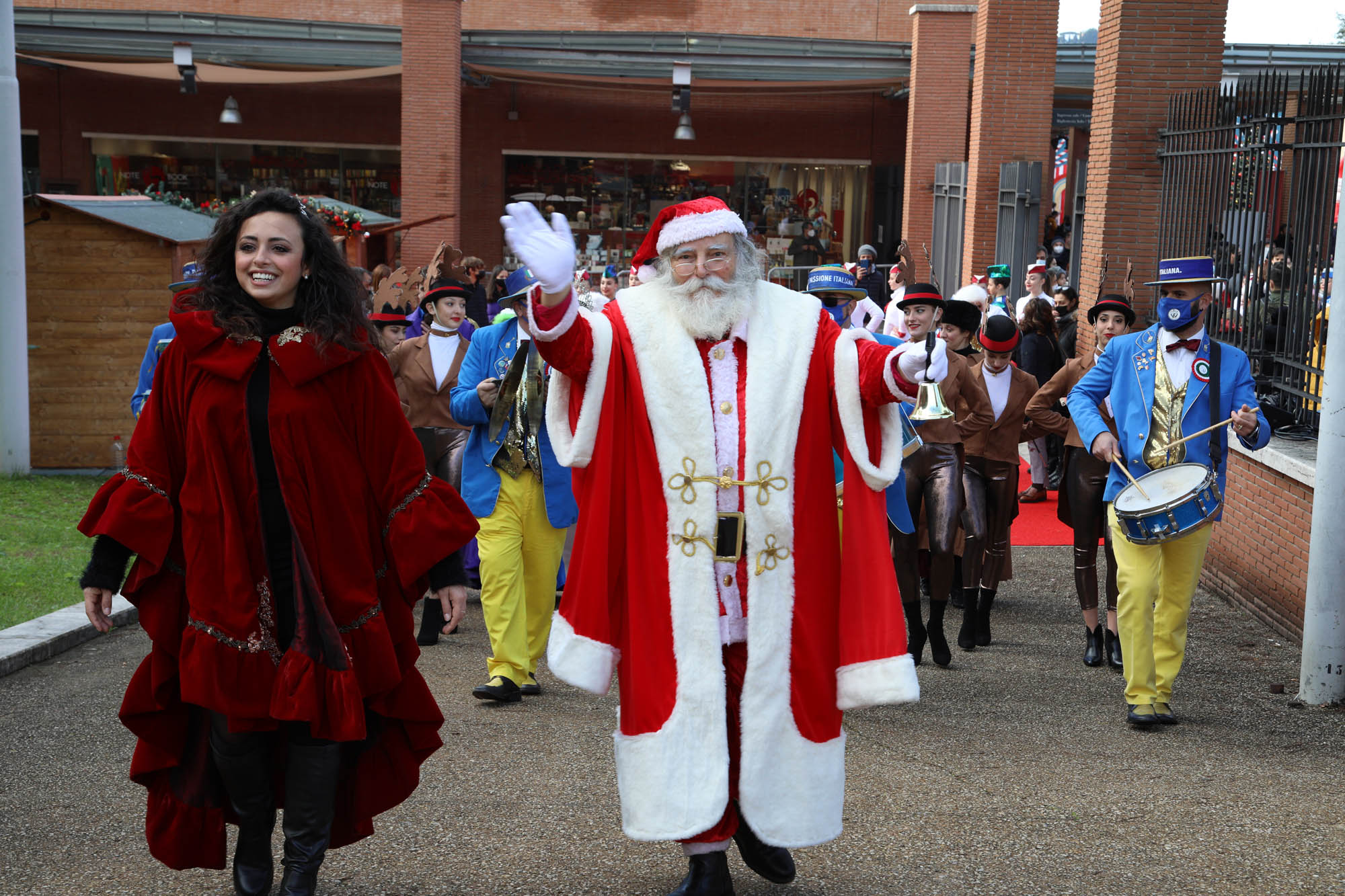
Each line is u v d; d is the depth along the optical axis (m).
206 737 3.39
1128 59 12.00
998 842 4.11
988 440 7.07
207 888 3.70
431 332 7.50
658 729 3.39
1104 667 6.75
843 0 29.80
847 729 5.54
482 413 5.86
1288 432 7.82
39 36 24.30
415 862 3.90
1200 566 5.75
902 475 6.34
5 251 11.45
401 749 3.54
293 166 28.34
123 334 12.09
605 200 28.91
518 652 5.81
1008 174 17.61
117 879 3.76
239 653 3.24
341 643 3.25
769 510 3.43
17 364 11.62
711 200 3.52
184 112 27.95
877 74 25.30
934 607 6.71
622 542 3.50
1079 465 6.77
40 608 7.25
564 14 29.73
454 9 23.66
